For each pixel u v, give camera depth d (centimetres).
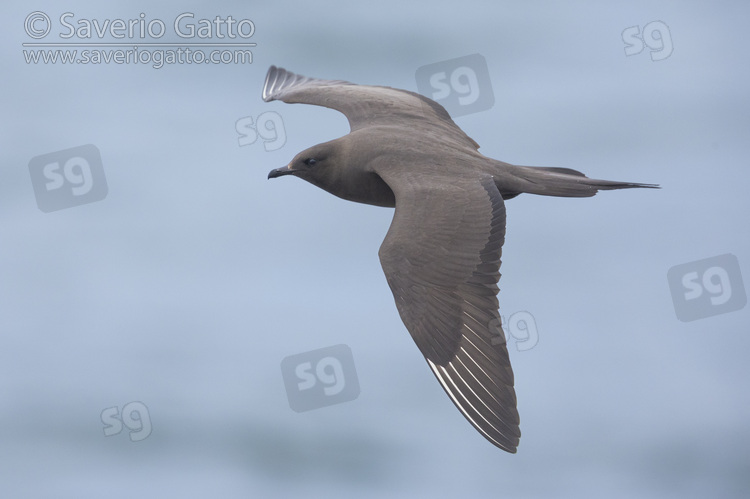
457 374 781
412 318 800
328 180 964
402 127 988
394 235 830
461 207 843
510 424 761
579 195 921
